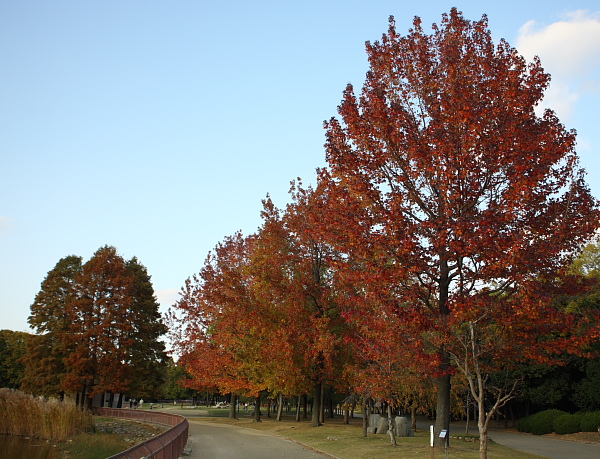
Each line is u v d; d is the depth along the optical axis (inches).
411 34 855.7
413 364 887.7
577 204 738.8
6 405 1289.4
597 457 906.7
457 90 734.5
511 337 740.7
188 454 906.7
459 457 732.7
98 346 2149.4
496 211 706.2
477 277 679.7
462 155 700.0
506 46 815.1
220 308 1792.6
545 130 753.6
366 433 1125.1
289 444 1100.5
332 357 1346.0
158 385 2479.1
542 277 736.3
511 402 1900.8
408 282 792.3
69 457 960.9
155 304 2556.6
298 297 1376.7
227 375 1764.3
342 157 792.9
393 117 777.6
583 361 1585.9
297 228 1438.2
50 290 2315.5
